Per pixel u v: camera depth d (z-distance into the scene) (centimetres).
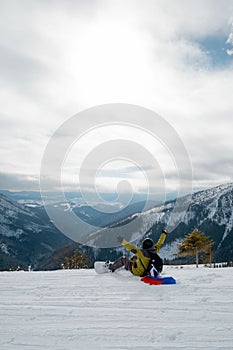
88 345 262
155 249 613
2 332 299
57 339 277
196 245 2258
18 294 474
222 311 354
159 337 276
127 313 354
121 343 264
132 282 558
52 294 469
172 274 657
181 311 357
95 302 410
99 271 679
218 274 639
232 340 266
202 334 281
